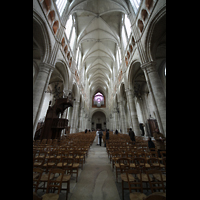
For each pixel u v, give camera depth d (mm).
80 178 3270
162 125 6133
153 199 1369
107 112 37938
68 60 13383
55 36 9156
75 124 17109
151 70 7379
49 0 8180
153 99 7016
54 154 4293
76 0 12273
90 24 17484
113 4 13922
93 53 24984
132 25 10266
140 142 7438
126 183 2973
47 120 8766
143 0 8188
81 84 22109
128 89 12633
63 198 2346
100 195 2445
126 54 13531
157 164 3488
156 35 7590
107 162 4867
